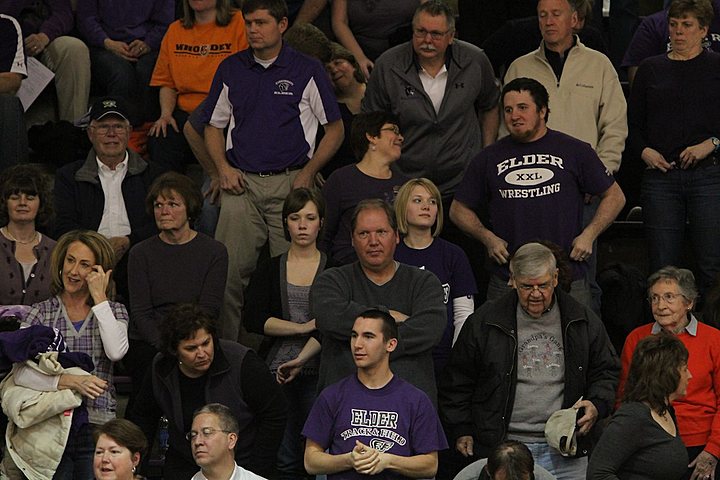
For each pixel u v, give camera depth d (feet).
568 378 84.69
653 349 76.84
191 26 114.52
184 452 81.76
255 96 102.32
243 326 98.32
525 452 72.08
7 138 110.11
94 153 104.58
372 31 123.13
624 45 123.44
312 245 92.99
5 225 97.40
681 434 87.86
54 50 119.34
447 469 88.28
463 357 85.81
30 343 84.48
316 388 90.33
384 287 84.33
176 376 81.71
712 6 106.93
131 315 93.86
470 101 104.01
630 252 113.70
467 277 92.53
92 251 89.45
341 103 110.52
